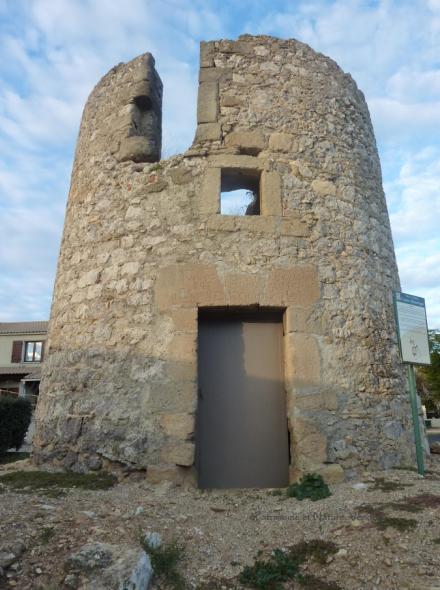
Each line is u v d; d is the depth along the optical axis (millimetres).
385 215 6406
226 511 3992
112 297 5395
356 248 5648
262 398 5145
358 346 5262
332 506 3893
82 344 5461
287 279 5207
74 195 6465
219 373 5172
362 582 2773
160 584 2818
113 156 6027
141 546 3045
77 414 5211
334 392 4984
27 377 23016
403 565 2850
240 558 3176
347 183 5875
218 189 5422
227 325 5305
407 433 5422
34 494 4090
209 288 5109
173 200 5469
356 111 6438
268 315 5355
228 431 5043
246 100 5809
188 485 4598
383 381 5340
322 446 4754
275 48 6098
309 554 3129
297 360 4973
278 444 5055
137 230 5500
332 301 5285
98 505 3783
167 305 5105
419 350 5082
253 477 4961
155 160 5984
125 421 4895
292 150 5707
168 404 4816
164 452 4695
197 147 5594
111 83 6508
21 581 2627
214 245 5250
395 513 3518
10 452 9812
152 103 6281
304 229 5438
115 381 5078
